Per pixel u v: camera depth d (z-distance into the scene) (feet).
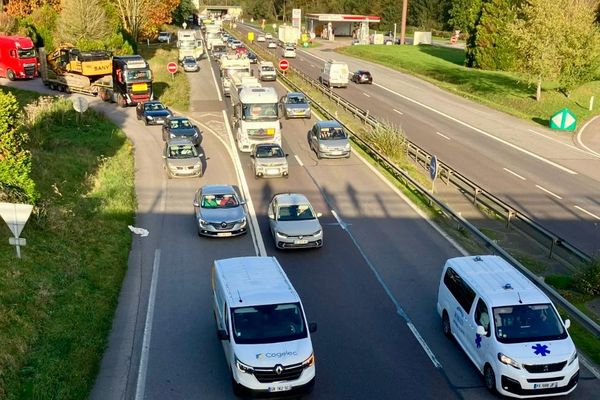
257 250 66.90
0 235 59.93
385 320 51.13
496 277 45.75
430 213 78.48
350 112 144.25
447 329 48.29
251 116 107.86
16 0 230.48
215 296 48.39
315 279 59.31
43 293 51.06
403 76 219.82
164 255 65.16
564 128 132.05
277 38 387.75
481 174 99.30
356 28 413.39
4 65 183.83
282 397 39.58
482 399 40.09
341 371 43.34
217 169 100.27
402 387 41.39
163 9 289.94
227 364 43.55
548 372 38.96
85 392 39.88
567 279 58.49
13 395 38.40
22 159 65.82
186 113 144.56
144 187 90.27
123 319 51.01
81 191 82.07
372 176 96.22
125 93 148.97
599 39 149.89
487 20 217.56
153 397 40.16
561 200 86.63
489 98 170.50
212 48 273.95
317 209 80.59
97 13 204.13
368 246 67.82
